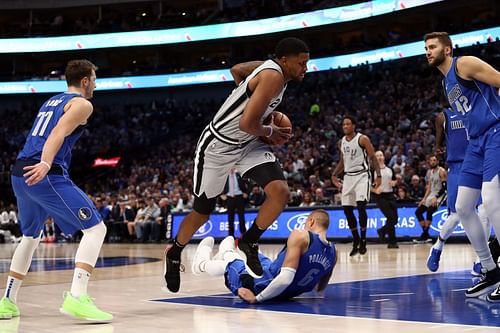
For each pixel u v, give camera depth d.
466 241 12.20
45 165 3.57
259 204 14.95
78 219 3.77
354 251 9.24
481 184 4.39
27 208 3.91
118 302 4.48
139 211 17.38
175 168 22.58
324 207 13.65
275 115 4.59
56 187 3.75
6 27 32.09
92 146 27.27
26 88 29.12
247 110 4.03
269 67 4.06
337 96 23.06
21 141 27.39
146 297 4.78
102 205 19.09
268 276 4.41
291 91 24.88
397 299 4.39
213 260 4.83
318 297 4.58
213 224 15.39
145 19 30.25
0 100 30.19
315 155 17.58
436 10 22.70
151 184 20.77
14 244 18.09
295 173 16.53
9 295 3.91
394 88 21.67
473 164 4.39
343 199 9.30
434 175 11.90
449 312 3.75
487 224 5.88
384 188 10.97
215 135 4.36
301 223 13.80
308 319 3.57
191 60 30.97
